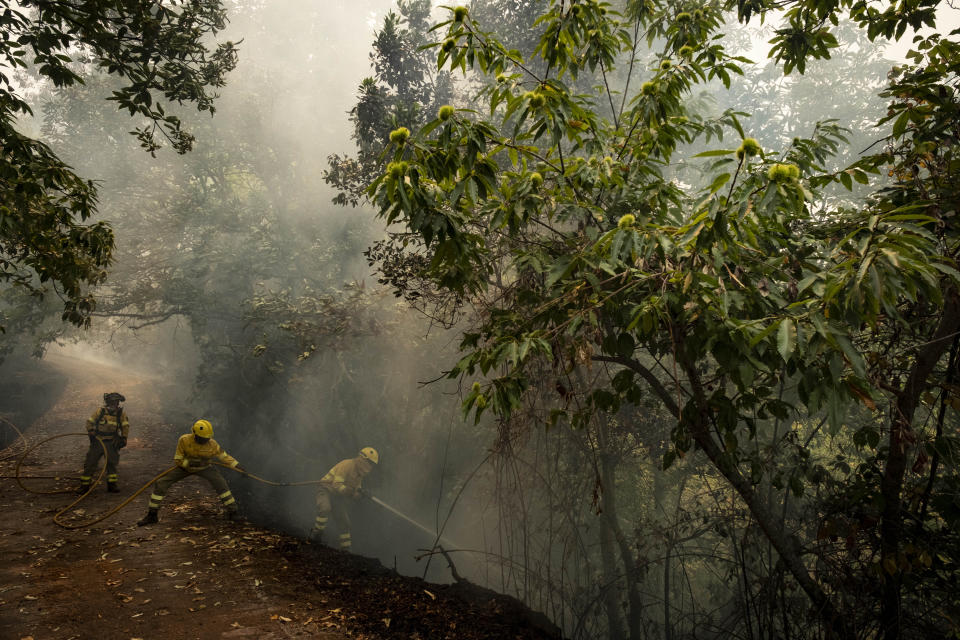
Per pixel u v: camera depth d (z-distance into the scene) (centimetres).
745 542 550
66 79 634
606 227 410
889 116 414
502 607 532
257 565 570
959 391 386
